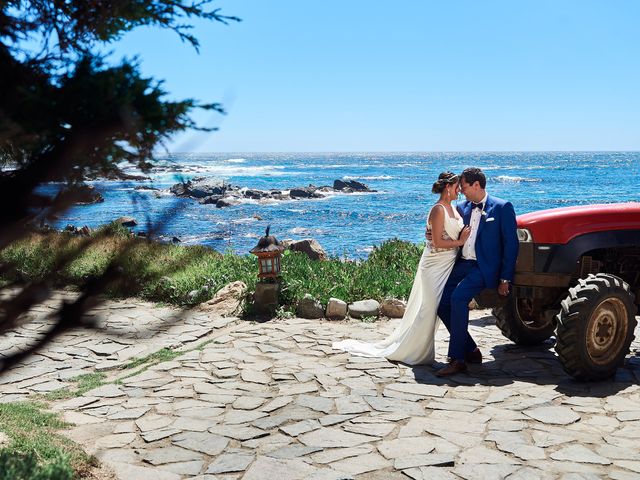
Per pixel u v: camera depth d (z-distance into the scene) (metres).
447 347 6.94
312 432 4.39
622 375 5.67
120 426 4.62
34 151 2.06
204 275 10.29
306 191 52.47
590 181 81.06
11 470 2.65
